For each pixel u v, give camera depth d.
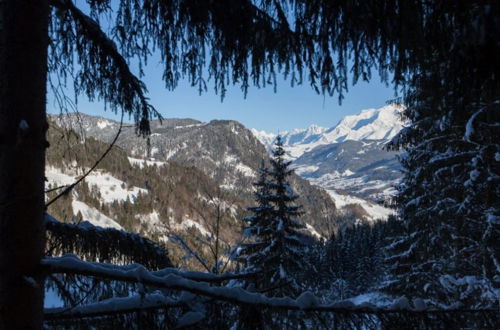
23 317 1.89
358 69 2.86
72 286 2.36
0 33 1.98
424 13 2.37
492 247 9.21
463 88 2.39
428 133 10.57
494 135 8.40
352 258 29.78
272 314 2.29
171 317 2.34
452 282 9.40
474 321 2.27
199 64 3.36
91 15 3.26
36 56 1.99
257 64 3.05
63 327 2.26
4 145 1.91
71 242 2.81
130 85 3.34
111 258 2.95
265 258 12.63
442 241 11.11
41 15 2.04
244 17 2.75
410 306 2.35
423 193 12.09
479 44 1.90
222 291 2.29
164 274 2.63
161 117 3.50
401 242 14.23
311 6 2.67
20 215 1.90
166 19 3.12
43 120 2.01
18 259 1.90
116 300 2.30
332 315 2.27
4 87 1.93
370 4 2.39
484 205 9.58
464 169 9.77
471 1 1.93
